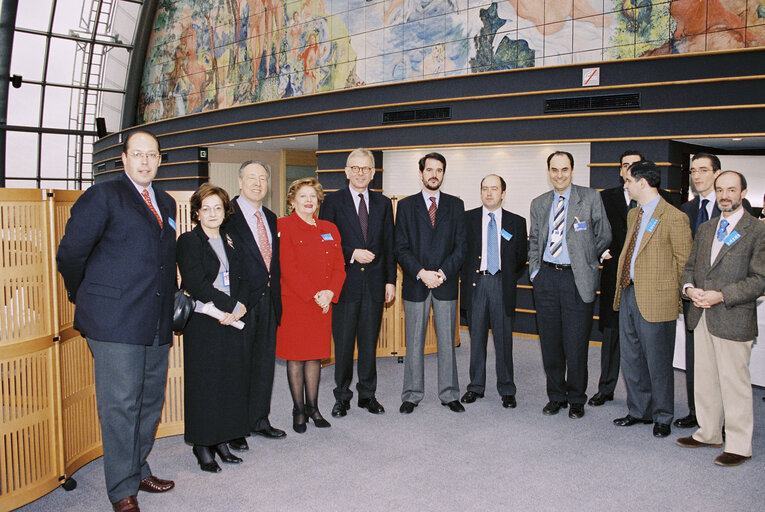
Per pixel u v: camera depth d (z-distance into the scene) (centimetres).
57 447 284
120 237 255
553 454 332
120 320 252
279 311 350
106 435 258
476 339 425
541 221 402
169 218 277
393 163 829
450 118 743
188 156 1213
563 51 741
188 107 1426
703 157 398
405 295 402
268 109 992
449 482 295
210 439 304
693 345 375
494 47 802
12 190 258
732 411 317
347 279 390
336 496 279
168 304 274
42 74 1652
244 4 1214
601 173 645
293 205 366
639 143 624
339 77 1012
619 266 380
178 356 362
